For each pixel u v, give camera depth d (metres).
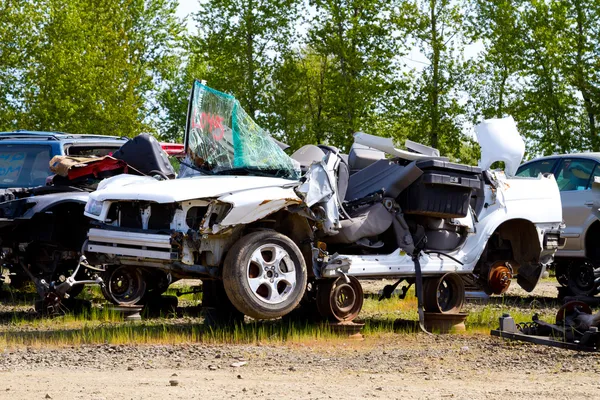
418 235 9.91
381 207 9.52
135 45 36.50
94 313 10.35
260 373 6.71
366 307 12.03
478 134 10.84
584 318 8.55
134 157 11.54
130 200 8.76
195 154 9.76
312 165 8.97
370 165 10.02
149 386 6.03
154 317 10.78
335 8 29.20
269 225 9.00
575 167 14.83
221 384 6.16
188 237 8.38
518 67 29.70
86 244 9.04
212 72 31.56
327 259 8.88
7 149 12.59
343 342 8.66
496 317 10.89
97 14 33.28
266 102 30.27
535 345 8.45
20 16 30.30
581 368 7.15
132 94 31.25
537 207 11.02
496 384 6.36
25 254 11.30
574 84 28.80
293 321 9.62
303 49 31.12
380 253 9.66
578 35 28.81
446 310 10.07
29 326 9.67
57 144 12.40
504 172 11.06
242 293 8.27
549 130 30.69
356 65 28.94
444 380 6.52
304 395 5.74
